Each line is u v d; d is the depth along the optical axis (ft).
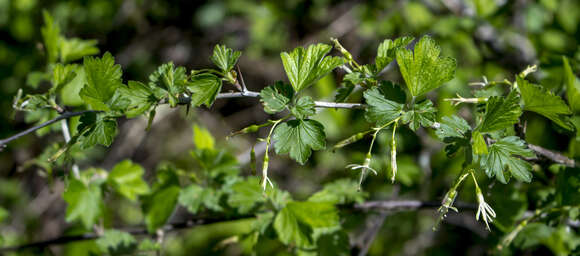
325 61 4.83
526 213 7.68
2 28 17.71
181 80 4.98
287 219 7.05
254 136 19.49
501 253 8.09
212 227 15.66
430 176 10.74
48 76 8.64
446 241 14.33
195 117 19.49
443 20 12.77
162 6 20.27
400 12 14.73
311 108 4.80
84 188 7.81
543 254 8.49
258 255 9.00
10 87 16.63
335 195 7.59
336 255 7.23
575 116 6.47
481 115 5.45
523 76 5.44
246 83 20.53
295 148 4.82
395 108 4.86
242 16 20.49
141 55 20.34
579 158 7.04
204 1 20.47
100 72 4.90
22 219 18.21
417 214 14.47
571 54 8.91
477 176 8.58
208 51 20.80
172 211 8.09
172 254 15.40
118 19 19.21
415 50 4.79
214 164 8.08
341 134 12.30
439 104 10.19
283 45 19.26
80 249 10.18
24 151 17.11
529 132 9.75
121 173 8.16
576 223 7.55
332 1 19.17
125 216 17.10
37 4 17.89
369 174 10.52
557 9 12.71
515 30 12.54
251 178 7.57
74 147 7.92
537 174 7.68
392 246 14.14
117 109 5.01
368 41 16.47
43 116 8.04
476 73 12.10
